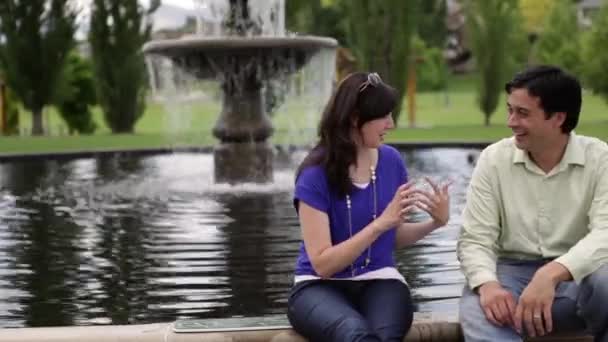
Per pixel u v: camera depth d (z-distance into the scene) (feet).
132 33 76.13
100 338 11.09
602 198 10.88
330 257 10.47
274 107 38.96
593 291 10.50
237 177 34.50
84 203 30.68
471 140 59.47
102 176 41.27
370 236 10.37
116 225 25.27
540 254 11.28
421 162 47.83
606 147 11.18
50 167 47.29
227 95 34.63
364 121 10.69
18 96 75.82
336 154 10.71
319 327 10.39
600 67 89.04
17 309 15.67
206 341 10.97
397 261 19.44
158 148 56.70
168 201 30.35
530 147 11.01
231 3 36.68
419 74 182.29
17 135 77.20
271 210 27.43
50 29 73.92
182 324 11.40
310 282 10.84
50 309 15.65
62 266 19.42
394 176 11.10
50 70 74.74
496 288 10.63
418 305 15.47
